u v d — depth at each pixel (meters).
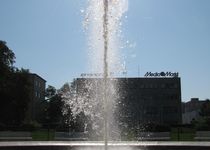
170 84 102.44
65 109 44.75
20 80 57.66
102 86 17.25
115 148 15.98
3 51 54.38
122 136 29.53
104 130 16.94
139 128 44.62
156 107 101.31
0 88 52.97
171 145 15.63
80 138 25.27
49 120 84.81
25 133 26.45
